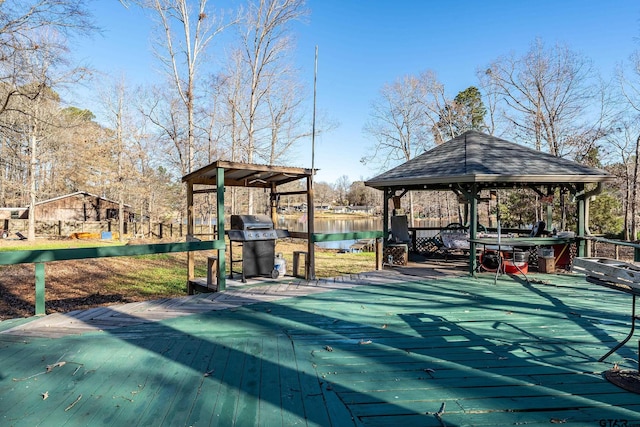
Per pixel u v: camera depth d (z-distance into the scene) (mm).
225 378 2504
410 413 2053
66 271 11312
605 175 6285
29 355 2928
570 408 2102
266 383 2428
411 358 2855
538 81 18906
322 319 3926
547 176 6203
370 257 14367
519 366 2695
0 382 2451
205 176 6270
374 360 2818
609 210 16516
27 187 19891
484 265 7117
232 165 5395
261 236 5988
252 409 2092
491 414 2041
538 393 2281
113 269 11859
